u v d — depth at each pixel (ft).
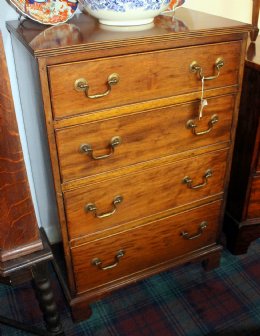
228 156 3.87
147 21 3.15
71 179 3.12
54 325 3.73
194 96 3.24
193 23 3.21
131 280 4.13
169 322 4.11
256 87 3.80
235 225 4.70
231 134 3.71
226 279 4.62
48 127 2.79
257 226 4.69
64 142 2.92
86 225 3.46
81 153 3.03
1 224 2.90
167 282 4.60
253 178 4.27
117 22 3.09
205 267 4.70
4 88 2.45
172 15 3.56
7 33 3.72
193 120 3.38
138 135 3.19
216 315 4.18
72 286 3.81
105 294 4.03
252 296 4.39
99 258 3.76
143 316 4.18
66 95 2.72
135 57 2.81
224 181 4.05
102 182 3.28
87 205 3.34
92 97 2.79
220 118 3.53
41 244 3.14
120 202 3.47
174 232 4.10
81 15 3.60
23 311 4.26
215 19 3.38
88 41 2.64
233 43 3.15
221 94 3.37
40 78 2.59
